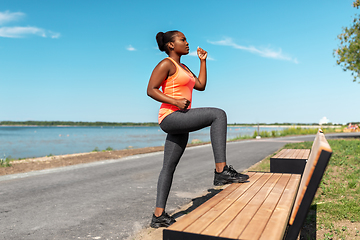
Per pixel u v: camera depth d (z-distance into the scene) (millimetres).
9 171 8469
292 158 4984
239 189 2584
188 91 2664
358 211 3723
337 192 4703
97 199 5148
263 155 11625
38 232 3516
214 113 2475
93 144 36062
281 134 31547
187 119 2465
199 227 1590
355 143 11844
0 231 3561
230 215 1808
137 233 3439
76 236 3369
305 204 1490
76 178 7320
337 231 3186
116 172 8250
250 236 1437
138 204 4793
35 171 8508
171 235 1543
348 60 18062
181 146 2846
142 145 32500
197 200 4953
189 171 8250
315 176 1425
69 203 4875
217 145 2473
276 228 1549
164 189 2893
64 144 37031
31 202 4965
